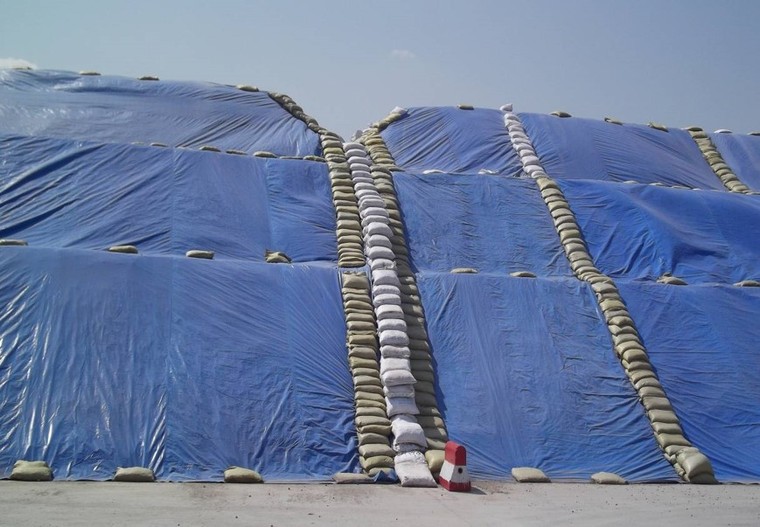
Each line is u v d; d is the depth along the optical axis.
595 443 15.52
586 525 11.84
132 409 13.94
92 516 10.81
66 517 10.70
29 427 13.27
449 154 23.48
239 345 15.44
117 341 14.81
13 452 12.91
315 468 14.01
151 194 18.33
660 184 23.30
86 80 22.19
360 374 15.57
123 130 20.89
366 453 14.26
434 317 17.20
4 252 15.66
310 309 16.55
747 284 19.52
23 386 13.79
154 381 14.41
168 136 21.12
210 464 13.55
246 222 18.53
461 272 18.42
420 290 17.69
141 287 15.76
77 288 15.38
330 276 17.36
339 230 18.89
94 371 14.27
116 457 13.25
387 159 22.67
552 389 16.30
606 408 16.17
